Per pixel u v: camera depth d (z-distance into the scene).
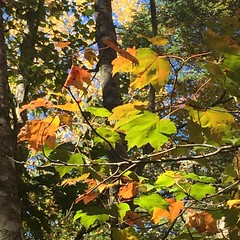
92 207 1.68
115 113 1.41
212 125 1.41
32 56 5.61
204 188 1.67
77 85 1.28
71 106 1.47
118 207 1.67
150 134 1.42
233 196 1.73
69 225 5.25
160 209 1.68
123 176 1.82
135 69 1.34
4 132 2.29
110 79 3.78
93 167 1.79
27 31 6.57
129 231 1.70
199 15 7.93
